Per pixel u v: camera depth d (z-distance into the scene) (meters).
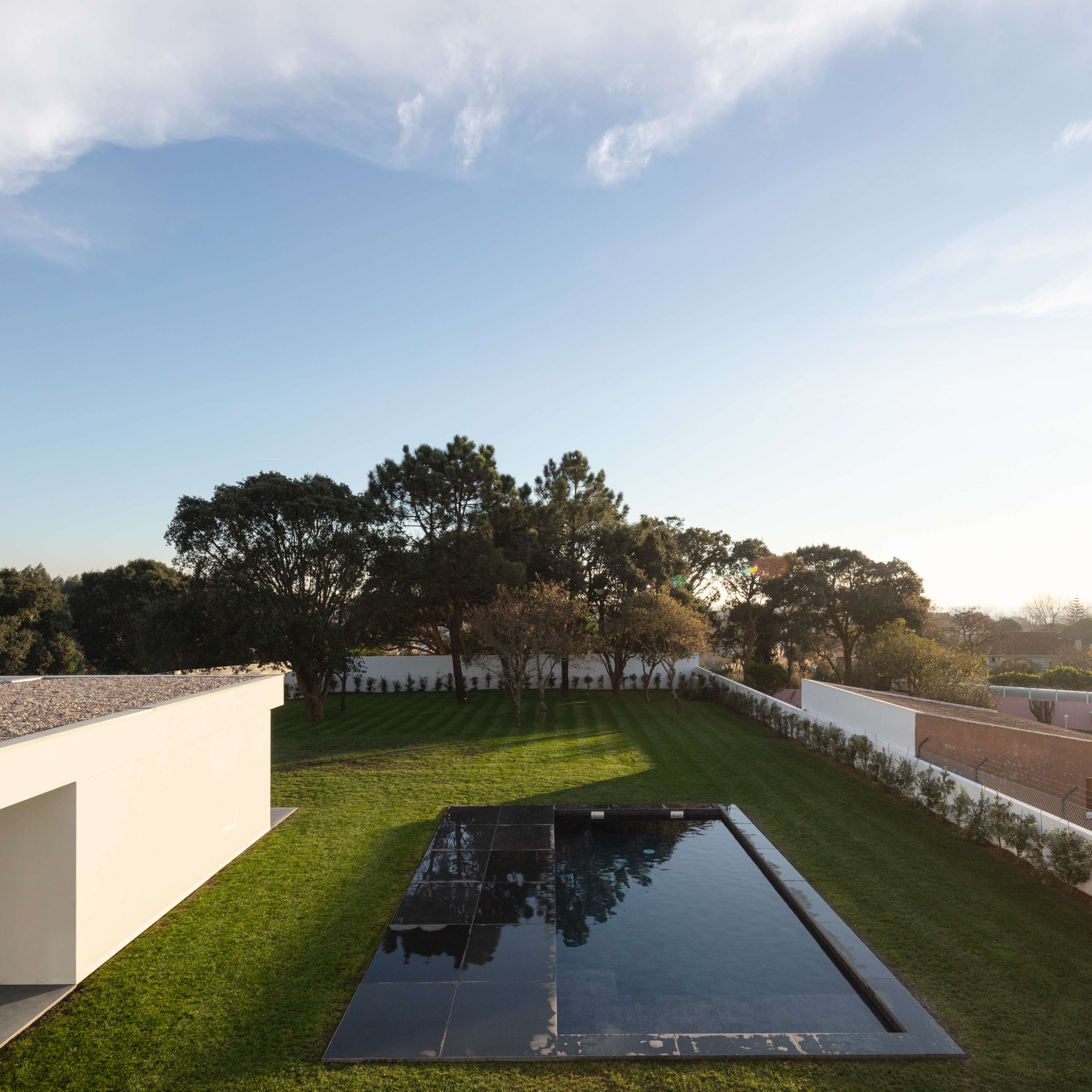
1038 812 9.71
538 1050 5.64
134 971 6.88
